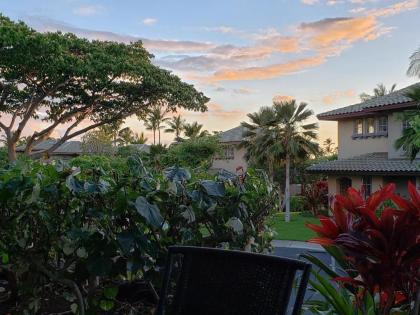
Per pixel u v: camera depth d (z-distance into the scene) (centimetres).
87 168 288
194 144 2925
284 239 1378
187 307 190
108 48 2792
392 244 183
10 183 253
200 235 304
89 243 256
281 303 165
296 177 3197
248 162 2919
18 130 2709
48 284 320
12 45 2220
